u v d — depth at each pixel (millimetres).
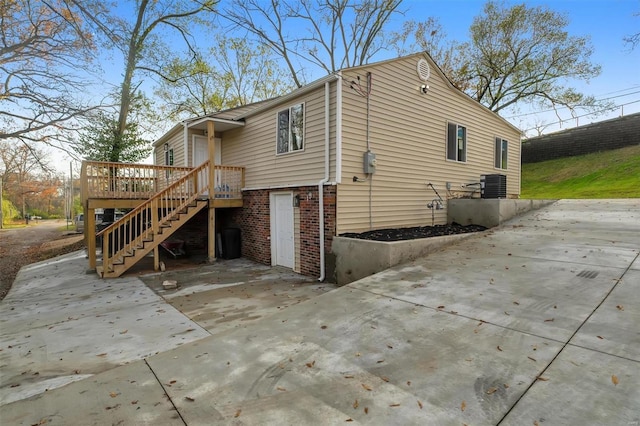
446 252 7168
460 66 23297
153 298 6777
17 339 4816
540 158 21156
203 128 12117
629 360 2936
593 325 3582
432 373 3051
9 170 35406
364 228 8602
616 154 17438
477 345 3445
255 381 3152
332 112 8094
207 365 3516
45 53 12445
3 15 11656
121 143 15781
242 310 5879
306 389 2973
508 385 2764
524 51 21672
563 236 7418
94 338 4758
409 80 9680
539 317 3893
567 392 2611
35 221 48750
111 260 8883
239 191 11344
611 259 5555
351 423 2496
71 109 13680
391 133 9172
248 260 10984
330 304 5027
